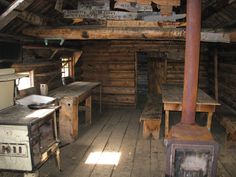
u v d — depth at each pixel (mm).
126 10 5660
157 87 10234
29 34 5758
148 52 9938
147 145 5996
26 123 3623
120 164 5020
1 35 4820
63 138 6145
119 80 9742
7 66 5152
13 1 4203
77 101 6297
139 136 6625
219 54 8336
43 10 5215
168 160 3568
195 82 3623
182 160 3566
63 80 8438
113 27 5766
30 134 3658
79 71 9883
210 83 9328
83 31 5777
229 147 5750
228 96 7316
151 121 6312
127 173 4652
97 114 8914
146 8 5289
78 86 7781
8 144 3727
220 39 5422
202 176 3592
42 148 4203
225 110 6805
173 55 9570
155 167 4891
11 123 3646
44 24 5652
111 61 9719
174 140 3490
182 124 3777
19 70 5594
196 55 3553
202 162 3539
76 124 6383
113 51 9656
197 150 3471
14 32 5391
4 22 4359
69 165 4965
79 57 9523
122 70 9680
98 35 5777
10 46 5180
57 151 4660
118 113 9078
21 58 5684
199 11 3467
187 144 3457
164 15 5129
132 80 9648
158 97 8680
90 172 4691
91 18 5562
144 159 5242
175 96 6371
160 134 6766
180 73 9711
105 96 9922
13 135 3689
